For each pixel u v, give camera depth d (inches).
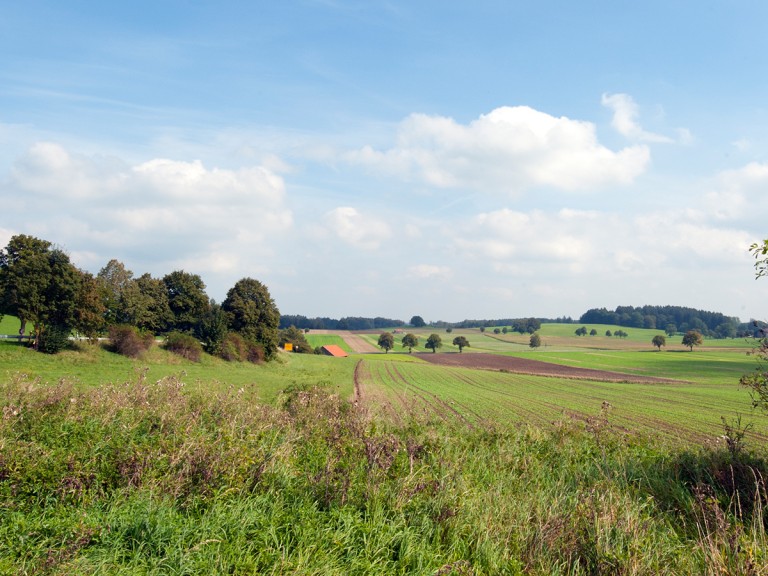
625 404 1752.0
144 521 224.5
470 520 266.2
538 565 232.5
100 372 1441.9
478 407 1465.3
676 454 426.3
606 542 237.1
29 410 408.2
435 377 2815.0
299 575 195.3
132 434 365.1
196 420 420.8
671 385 2694.4
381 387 2073.1
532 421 1134.4
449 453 410.6
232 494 268.5
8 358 1561.3
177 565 200.2
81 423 385.7
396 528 247.4
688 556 241.6
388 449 350.3
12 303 1721.2
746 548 222.2
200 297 3312.0
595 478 370.3
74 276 1879.9
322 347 5649.6
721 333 7775.6
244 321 3014.3
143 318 2871.6
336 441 392.8
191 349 2308.1
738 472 338.6
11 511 234.2
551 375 3282.5
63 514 232.7
